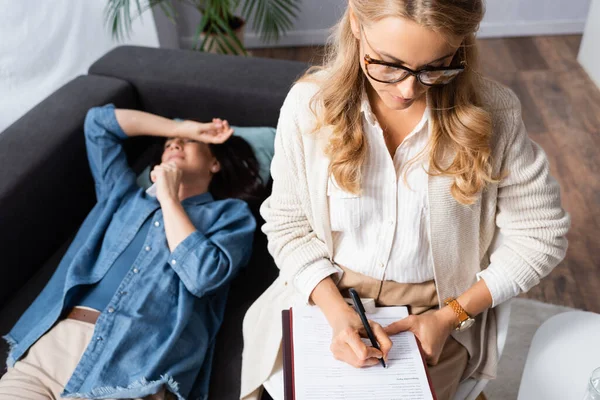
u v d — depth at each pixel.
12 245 1.54
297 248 1.16
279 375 1.15
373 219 1.06
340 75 0.97
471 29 0.80
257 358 1.20
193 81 1.89
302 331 1.09
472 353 1.16
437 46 0.79
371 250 1.09
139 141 2.01
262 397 1.33
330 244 1.13
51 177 1.65
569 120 2.80
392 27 0.79
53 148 1.65
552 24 3.49
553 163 2.53
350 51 0.95
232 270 1.50
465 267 1.11
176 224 1.51
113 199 1.64
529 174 1.00
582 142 2.65
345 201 1.05
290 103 1.08
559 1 3.40
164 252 1.52
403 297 1.12
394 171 1.00
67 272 1.49
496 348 1.16
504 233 1.08
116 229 1.58
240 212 1.62
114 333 1.38
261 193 1.76
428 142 0.97
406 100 0.88
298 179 1.12
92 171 1.75
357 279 1.13
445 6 0.75
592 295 1.96
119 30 2.77
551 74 3.16
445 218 1.02
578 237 2.17
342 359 1.02
